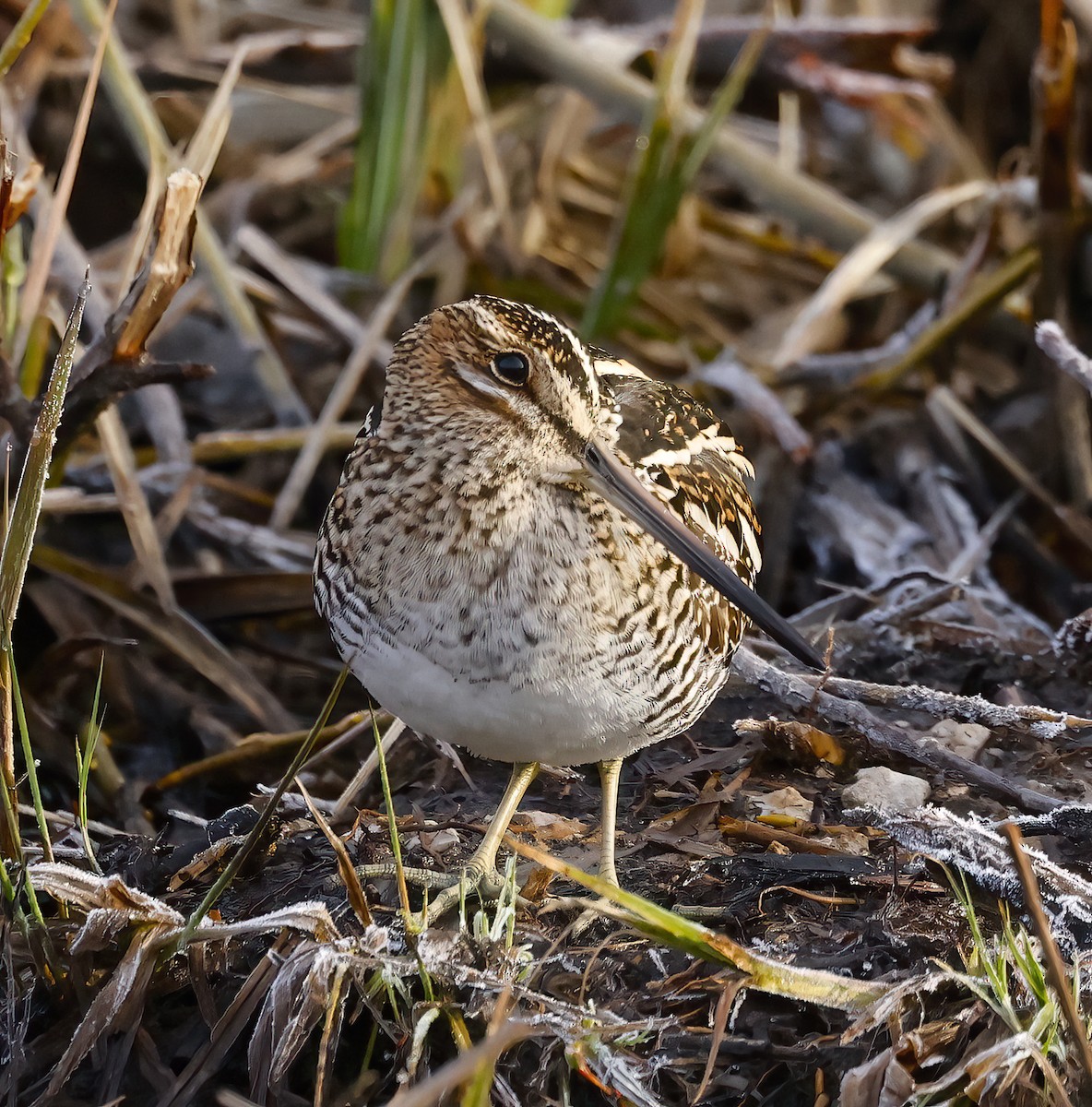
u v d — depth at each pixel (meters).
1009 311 11.41
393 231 11.34
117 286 10.41
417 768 8.04
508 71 12.04
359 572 6.36
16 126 9.42
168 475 9.88
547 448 6.30
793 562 10.58
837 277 10.88
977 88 14.39
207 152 8.66
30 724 8.58
